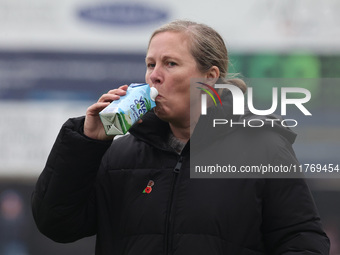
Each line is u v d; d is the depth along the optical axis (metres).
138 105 8.50
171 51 8.94
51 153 8.84
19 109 37.88
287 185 8.72
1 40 38.06
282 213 8.67
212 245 8.48
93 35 38.12
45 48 38.00
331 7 36.94
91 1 38.22
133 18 38.09
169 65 8.96
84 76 37.94
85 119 8.78
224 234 8.55
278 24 37.22
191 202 8.62
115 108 8.23
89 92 37.94
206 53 9.07
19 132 37.88
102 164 9.29
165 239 8.58
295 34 37.06
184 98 8.96
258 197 8.72
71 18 38.12
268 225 8.78
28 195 38.47
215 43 9.23
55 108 37.81
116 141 9.53
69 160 8.69
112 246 8.99
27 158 37.81
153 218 8.69
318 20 36.97
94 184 9.23
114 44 38.06
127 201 8.93
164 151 9.02
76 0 38.25
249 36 37.31
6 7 38.16
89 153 8.69
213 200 8.61
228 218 8.58
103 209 9.13
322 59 36.78
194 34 9.05
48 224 8.97
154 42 9.08
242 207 8.63
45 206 8.84
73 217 8.98
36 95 37.97
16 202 38.44
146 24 38.06
